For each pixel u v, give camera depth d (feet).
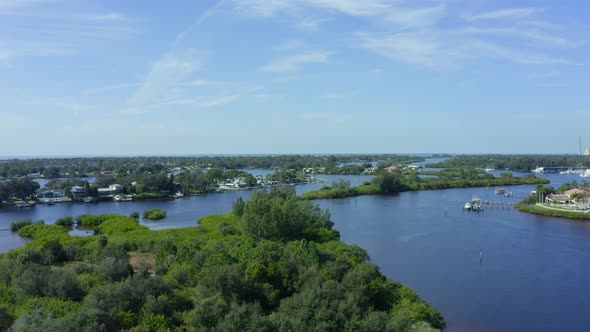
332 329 177.17
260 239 371.56
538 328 248.32
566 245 444.14
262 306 216.74
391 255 399.85
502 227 547.49
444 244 446.19
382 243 448.65
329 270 252.01
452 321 256.32
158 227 568.41
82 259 342.85
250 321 173.47
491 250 420.36
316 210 458.91
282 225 382.83
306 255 268.62
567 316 264.11
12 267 263.08
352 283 231.30
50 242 338.13
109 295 192.75
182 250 301.22
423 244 445.37
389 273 345.10
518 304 282.77
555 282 325.21
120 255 328.90
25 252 322.14
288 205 399.24
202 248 315.99
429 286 315.17
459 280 328.49
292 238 384.68
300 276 233.55
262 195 515.09
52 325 159.84
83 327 159.02
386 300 246.27
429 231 516.73
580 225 565.12
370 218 614.75
